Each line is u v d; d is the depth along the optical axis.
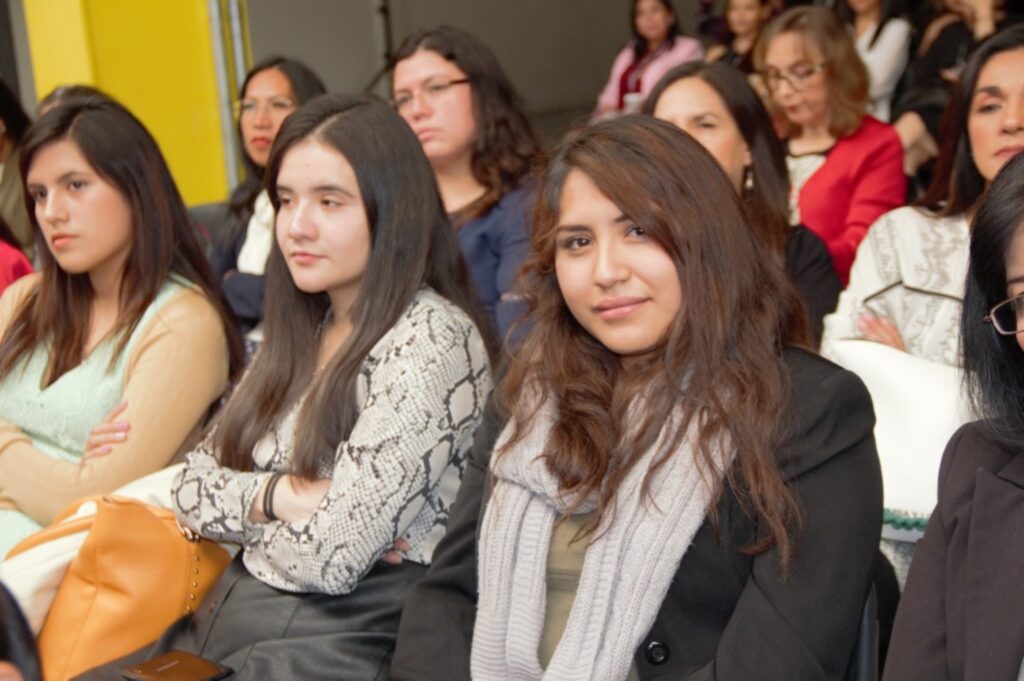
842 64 3.22
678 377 1.41
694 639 1.38
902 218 2.30
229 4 5.35
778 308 1.46
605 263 1.41
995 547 1.20
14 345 2.35
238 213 3.57
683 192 1.39
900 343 2.16
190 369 2.20
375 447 1.66
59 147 2.19
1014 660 1.16
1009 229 1.16
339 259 1.79
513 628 1.43
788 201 2.52
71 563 1.80
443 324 1.76
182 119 5.50
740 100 2.44
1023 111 2.08
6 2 5.30
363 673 1.61
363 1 5.91
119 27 5.23
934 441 1.67
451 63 2.75
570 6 6.83
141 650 1.75
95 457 2.13
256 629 1.67
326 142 1.79
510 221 2.66
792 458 1.35
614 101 5.33
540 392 1.52
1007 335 1.21
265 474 1.77
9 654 0.62
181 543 1.82
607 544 1.38
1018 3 3.75
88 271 2.31
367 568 1.67
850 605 1.30
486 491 1.57
